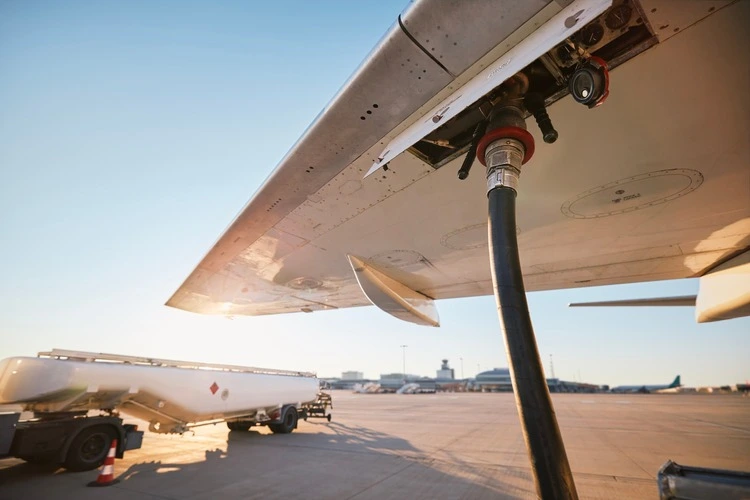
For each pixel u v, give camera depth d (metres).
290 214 4.04
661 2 1.71
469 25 1.84
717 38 1.85
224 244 4.92
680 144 2.65
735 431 10.42
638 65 2.03
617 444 8.33
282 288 6.82
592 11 1.37
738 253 4.48
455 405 22.23
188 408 7.29
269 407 9.69
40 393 5.40
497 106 1.96
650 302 7.92
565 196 3.42
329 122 2.62
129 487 5.11
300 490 4.98
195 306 7.95
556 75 1.95
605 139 2.64
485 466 6.31
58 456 5.68
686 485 1.90
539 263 5.19
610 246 4.52
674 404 23.58
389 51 2.05
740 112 2.33
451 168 3.05
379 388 56.47
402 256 5.07
